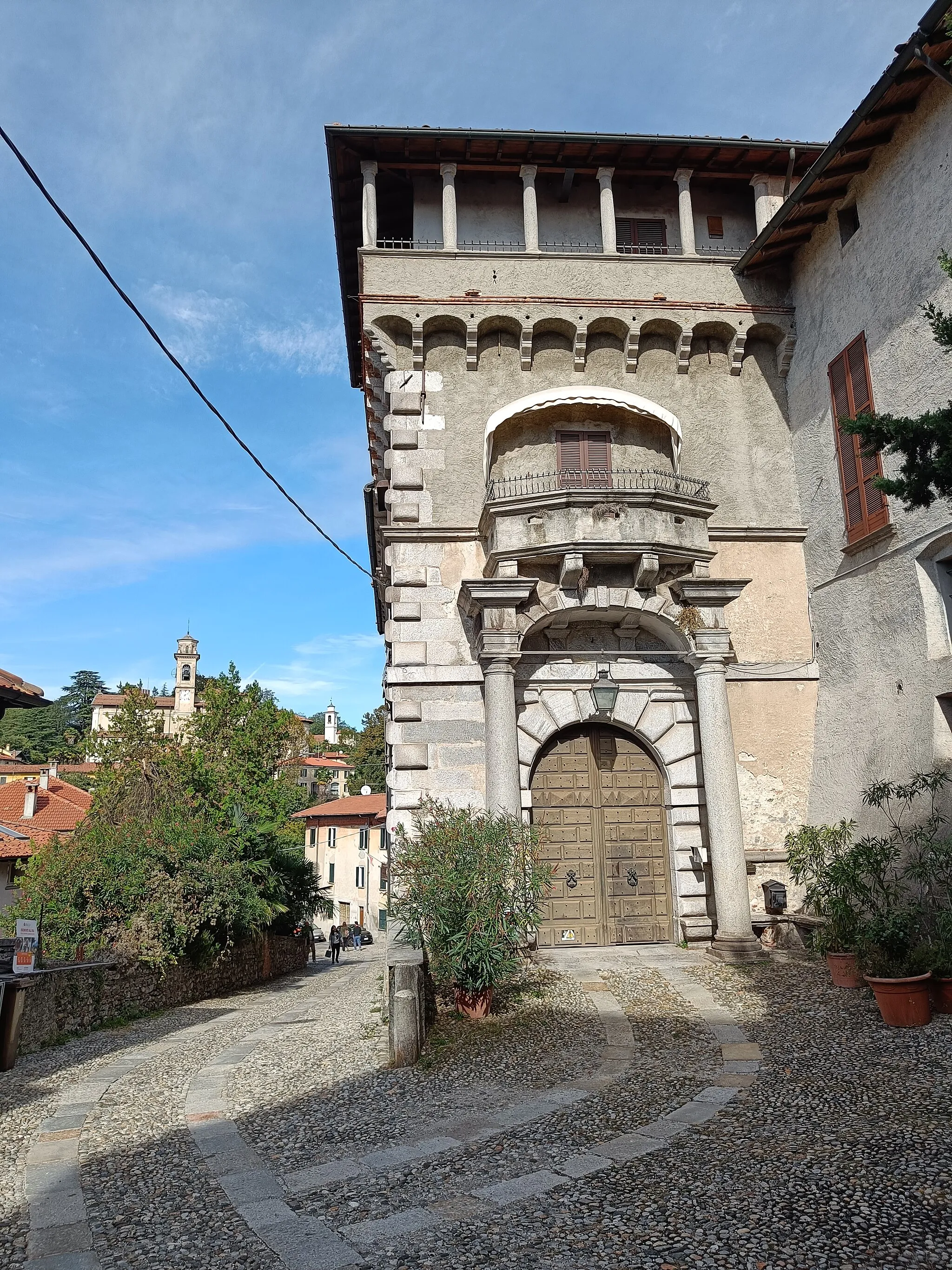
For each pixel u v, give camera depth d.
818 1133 6.76
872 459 15.04
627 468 17.06
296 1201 6.20
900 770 14.13
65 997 14.52
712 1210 5.55
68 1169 7.29
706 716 15.38
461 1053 9.77
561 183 18.86
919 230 13.91
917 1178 5.80
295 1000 18.80
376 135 17.27
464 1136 7.27
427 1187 6.26
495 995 12.12
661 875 16.22
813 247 17.22
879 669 14.98
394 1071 9.49
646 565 15.02
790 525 17.52
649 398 17.86
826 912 12.38
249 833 25.52
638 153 18.08
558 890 15.95
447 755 15.63
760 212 18.53
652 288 17.92
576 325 17.53
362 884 59.59
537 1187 6.09
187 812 24.81
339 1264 5.19
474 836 11.52
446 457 17.08
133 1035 14.59
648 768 16.58
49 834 34.28
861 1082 7.95
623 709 16.36
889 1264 4.79
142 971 17.67
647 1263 4.96
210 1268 5.28
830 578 16.53
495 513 15.39
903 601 14.35
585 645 16.53
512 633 15.03
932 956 10.20
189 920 18.94
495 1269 5.00
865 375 15.40
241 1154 7.32
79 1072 11.41
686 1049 9.40
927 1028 9.51
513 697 15.05
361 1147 7.22
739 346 17.98
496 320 17.53
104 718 107.81
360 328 21.86
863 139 14.64
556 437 17.03
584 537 14.92
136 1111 9.07
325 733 130.88
